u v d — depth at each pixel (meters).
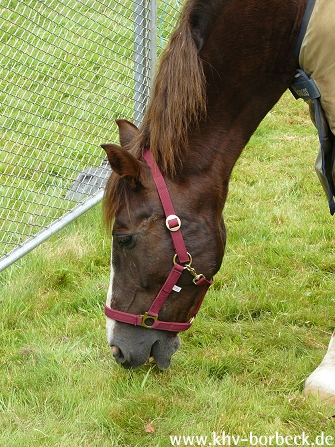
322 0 2.16
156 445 2.29
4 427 2.46
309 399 2.45
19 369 2.82
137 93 4.56
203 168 2.23
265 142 5.70
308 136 5.87
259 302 3.27
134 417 2.45
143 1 4.30
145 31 4.42
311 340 2.97
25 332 3.11
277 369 2.73
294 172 5.07
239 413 2.41
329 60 2.18
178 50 2.16
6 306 3.29
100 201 4.32
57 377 2.72
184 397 2.58
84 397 2.60
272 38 2.27
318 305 3.28
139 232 2.17
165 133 2.14
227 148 2.30
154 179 2.16
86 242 3.95
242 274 3.58
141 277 2.23
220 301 3.28
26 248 3.63
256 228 4.15
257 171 5.09
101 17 5.54
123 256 2.24
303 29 2.22
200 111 2.21
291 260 3.75
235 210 4.42
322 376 2.50
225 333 3.04
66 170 4.47
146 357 2.35
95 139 4.65
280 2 2.23
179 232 2.18
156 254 2.19
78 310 3.32
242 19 2.23
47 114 5.39
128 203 2.16
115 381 2.67
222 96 2.26
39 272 3.62
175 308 2.30
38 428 2.42
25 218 4.12
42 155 4.92
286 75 2.35
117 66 5.71
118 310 2.31
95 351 2.91
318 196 4.68
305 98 2.36
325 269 3.69
